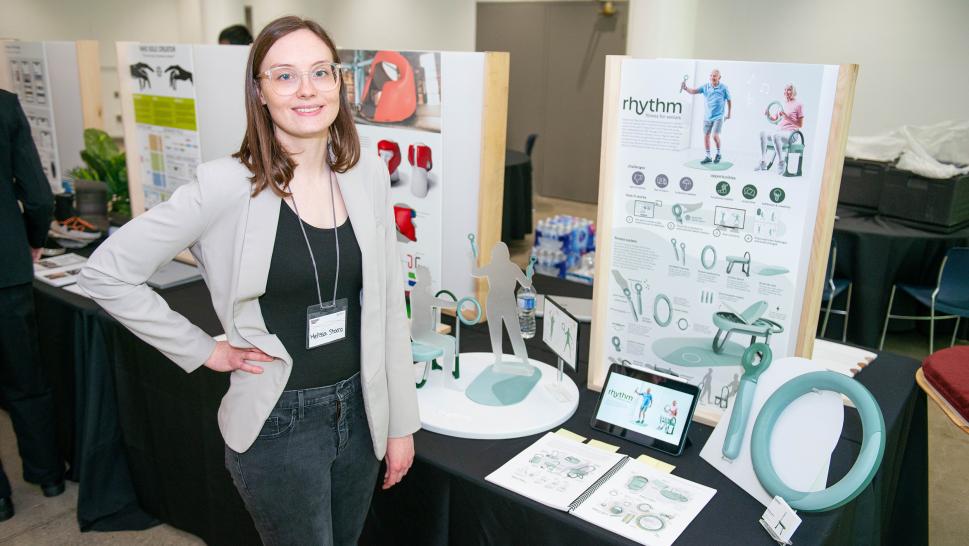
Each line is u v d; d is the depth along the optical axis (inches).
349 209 45.4
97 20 386.3
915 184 149.8
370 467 50.9
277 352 44.1
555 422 64.0
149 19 407.5
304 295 44.3
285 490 46.5
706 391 65.4
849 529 56.8
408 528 61.8
